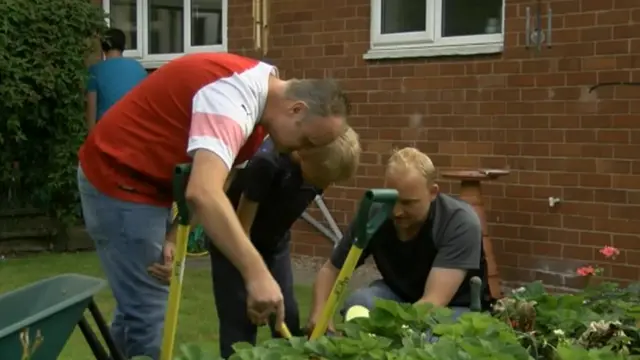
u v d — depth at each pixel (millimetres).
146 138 3486
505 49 6977
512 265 6996
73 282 3227
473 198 6500
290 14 8484
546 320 3164
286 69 8547
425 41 7504
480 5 7215
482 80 7133
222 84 2986
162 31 10227
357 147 3736
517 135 6949
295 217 4023
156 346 3695
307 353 2584
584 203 6621
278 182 3850
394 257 4102
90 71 9070
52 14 9008
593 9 6508
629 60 6363
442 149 7406
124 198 3531
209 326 5840
